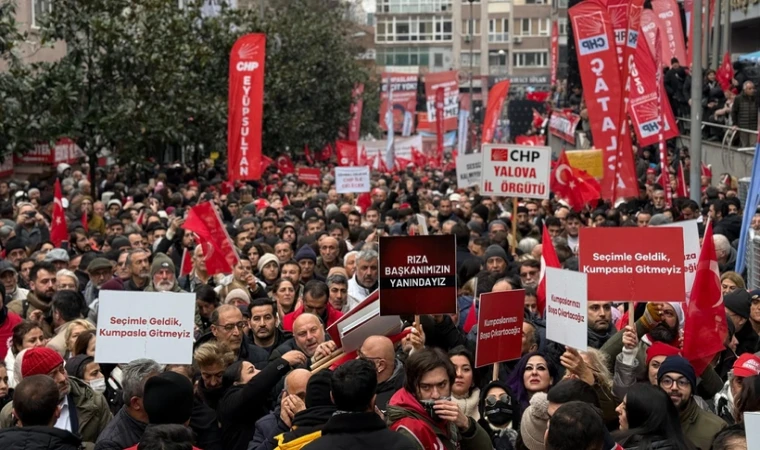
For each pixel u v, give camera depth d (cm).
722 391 820
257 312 1013
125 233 1669
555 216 1789
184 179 3216
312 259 1356
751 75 3014
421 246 788
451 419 663
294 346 938
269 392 808
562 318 809
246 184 3005
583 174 2178
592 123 2012
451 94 6088
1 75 2122
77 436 711
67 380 787
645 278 884
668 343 858
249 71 2423
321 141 5228
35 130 2333
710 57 4350
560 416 545
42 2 3250
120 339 815
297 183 3469
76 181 2530
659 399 634
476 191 2878
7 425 786
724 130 2989
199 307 1105
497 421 773
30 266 1386
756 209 1434
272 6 5988
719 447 596
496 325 858
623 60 1992
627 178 2017
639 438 629
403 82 6738
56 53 3434
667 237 878
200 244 1326
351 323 822
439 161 5594
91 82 2439
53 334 1134
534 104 7494
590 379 787
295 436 650
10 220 1764
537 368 809
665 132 2278
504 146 1611
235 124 2441
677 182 2422
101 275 1301
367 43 12500
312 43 4922
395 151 4878
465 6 13188
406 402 670
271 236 1675
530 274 1237
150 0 2617
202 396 831
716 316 853
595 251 891
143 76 2486
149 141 2580
